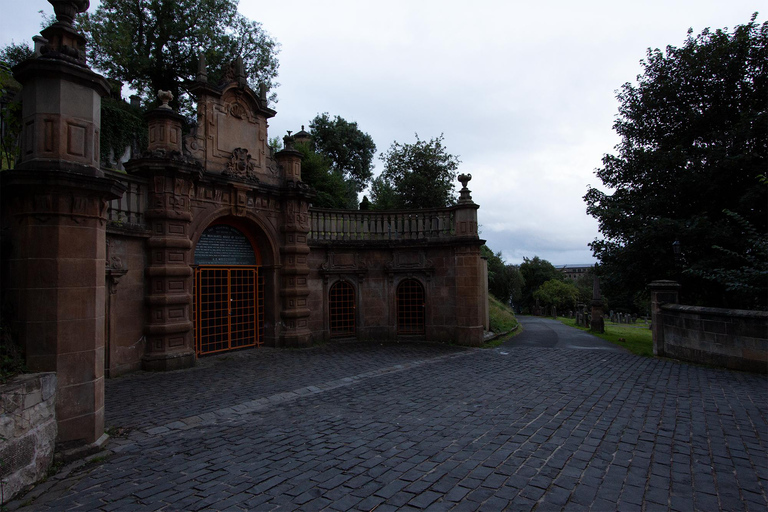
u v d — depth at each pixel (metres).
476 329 17.11
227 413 7.85
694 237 16.58
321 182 29.58
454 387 9.81
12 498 4.56
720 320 12.30
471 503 4.38
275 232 15.91
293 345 15.91
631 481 4.87
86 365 5.87
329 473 5.18
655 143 20.62
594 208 20.62
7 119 6.25
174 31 29.88
